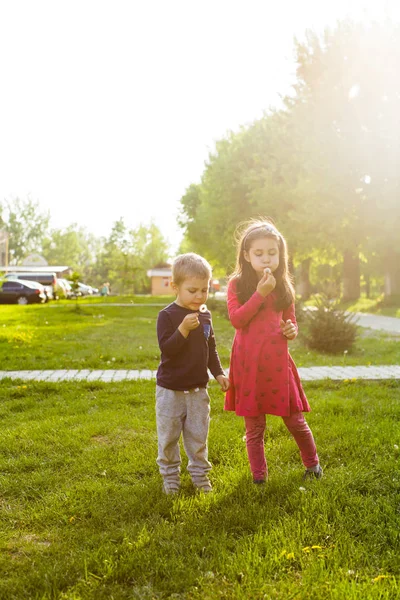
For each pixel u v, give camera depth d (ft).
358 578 7.99
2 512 10.61
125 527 9.63
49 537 9.57
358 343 38.93
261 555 8.68
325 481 11.48
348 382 23.16
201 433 11.42
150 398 20.34
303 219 86.79
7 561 8.66
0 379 24.12
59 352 33.88
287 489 11.21
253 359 11.47
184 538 9.20
